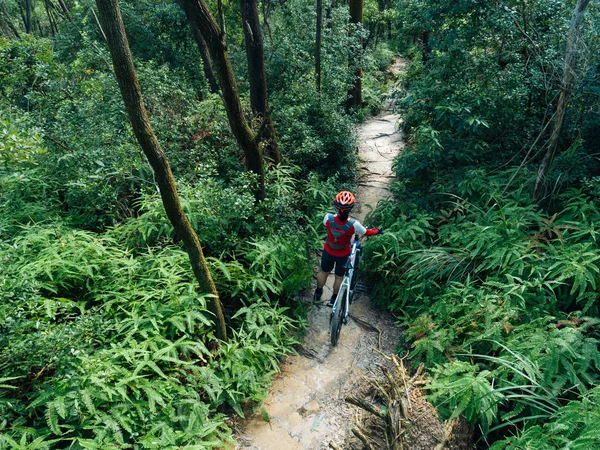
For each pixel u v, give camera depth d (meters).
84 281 4.76
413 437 3.47
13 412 3.26
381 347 5.09
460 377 3.90
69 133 6.93
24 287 3.60
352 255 5.19
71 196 6.06
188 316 4.14
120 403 3.40
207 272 4.21
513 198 5.95
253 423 4.04
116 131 6.93
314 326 5.44
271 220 6.40
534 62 6.49
